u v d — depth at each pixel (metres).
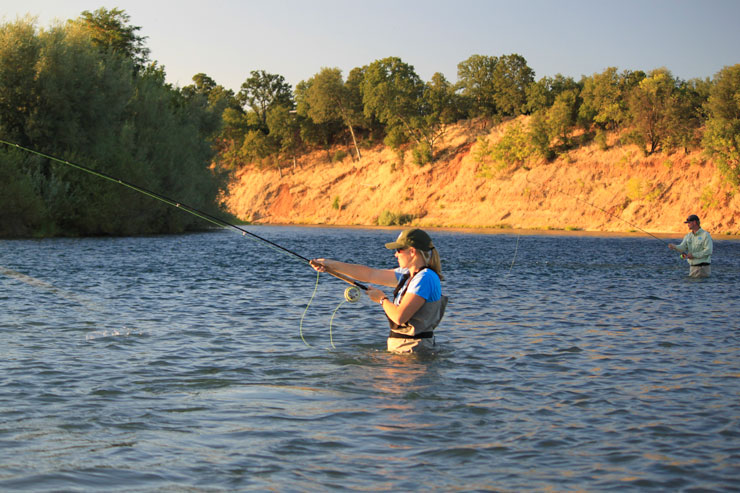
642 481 3.85
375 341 8.16
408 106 93.25
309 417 5.01
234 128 113.81
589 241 45.62
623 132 78.50
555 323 9.79
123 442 4.38
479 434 4.66
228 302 11.66
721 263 24.22
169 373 6.38
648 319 10.25
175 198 45.41
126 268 18.19
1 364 6.58
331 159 105.44
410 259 7.29
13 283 13.61
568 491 3.72
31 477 3.73
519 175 82.75
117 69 43.22
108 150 39.59
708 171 70.88
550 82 89.50
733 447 4.43
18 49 36.41
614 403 5.50
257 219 102.56
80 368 6.49
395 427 4.79
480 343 8.10
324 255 27.89
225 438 4.50
